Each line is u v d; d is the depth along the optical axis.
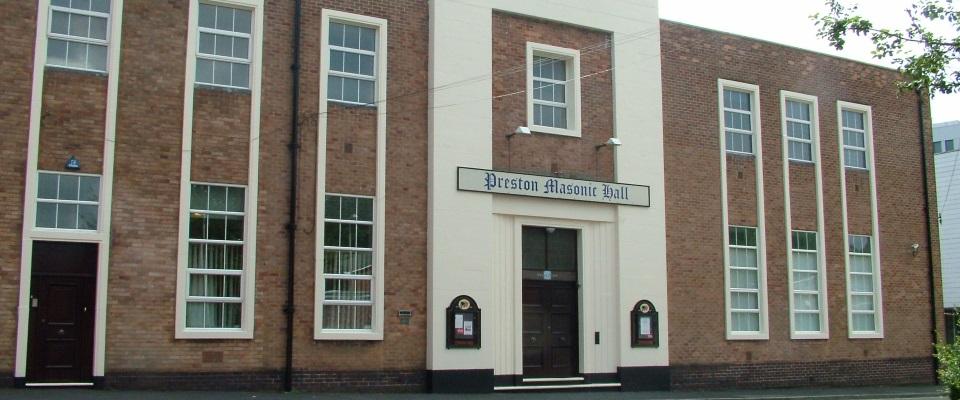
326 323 18.48
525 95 21.09
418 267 19.36
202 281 17.44
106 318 16.41
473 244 19.86
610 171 22.02
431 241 19.39
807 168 25.56
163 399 15.22
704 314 22.97
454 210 19.69
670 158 22.98
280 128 18.28
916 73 16.41
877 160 27.16
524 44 21.27
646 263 22.12
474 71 20.39
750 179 24.39
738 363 23.39
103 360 16.30
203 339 17.17
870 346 26.06
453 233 19.62
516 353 20.30
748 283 24.06
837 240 25.86
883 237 26.89
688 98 23.53
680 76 23.48
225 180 17.67
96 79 16.81
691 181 23.25
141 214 16.89
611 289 21.73
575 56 21.91
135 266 16.73
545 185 20.88
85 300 16.45
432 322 19.17
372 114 19.30
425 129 19.77
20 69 16.25
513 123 20.83
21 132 16.14
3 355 15.66
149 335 16.72
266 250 17.88
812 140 25.86
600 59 22.31
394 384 18.88
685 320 22.64
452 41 20.19
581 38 22.11
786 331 24.47
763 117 24.88
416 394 18.69
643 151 22.47
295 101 18.42
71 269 16.41
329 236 18.67
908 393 23.59
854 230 26.31
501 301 20.27
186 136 17.38
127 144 16.92
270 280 17.86
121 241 16.67
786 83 25.45
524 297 20.83
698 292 22.95
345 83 19.22
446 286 19.42
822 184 25.77
